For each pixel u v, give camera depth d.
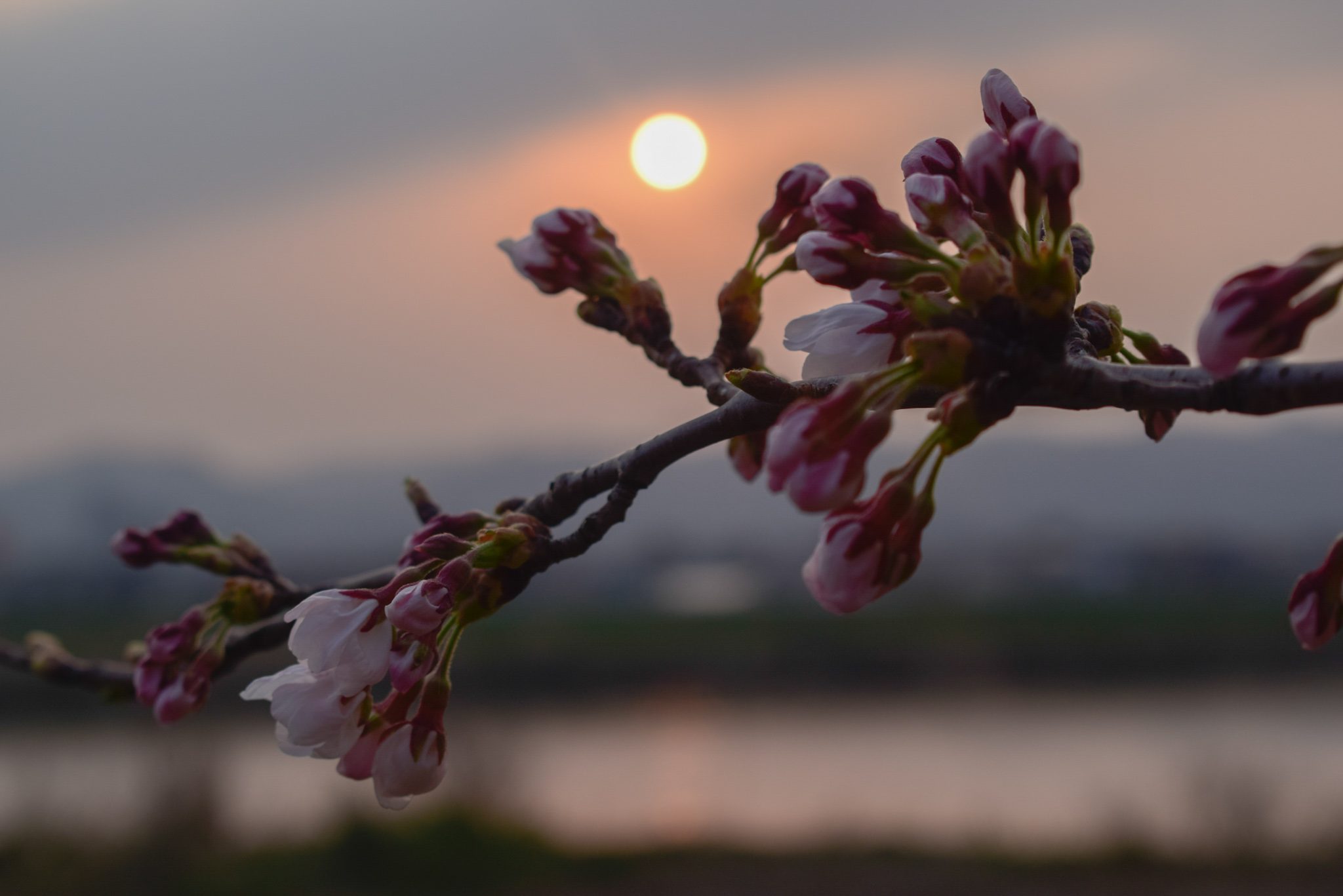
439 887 16.47
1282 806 18.36
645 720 34.59
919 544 1.39
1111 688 40.16
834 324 1.65
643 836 19.53
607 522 1.67
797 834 19.52
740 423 1.71
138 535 2.48
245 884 16.42
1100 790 22.17
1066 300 1.32
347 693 1.50
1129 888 15.05
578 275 2.29
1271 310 1.17
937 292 1.58
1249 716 31.34
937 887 15.58
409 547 1.78
